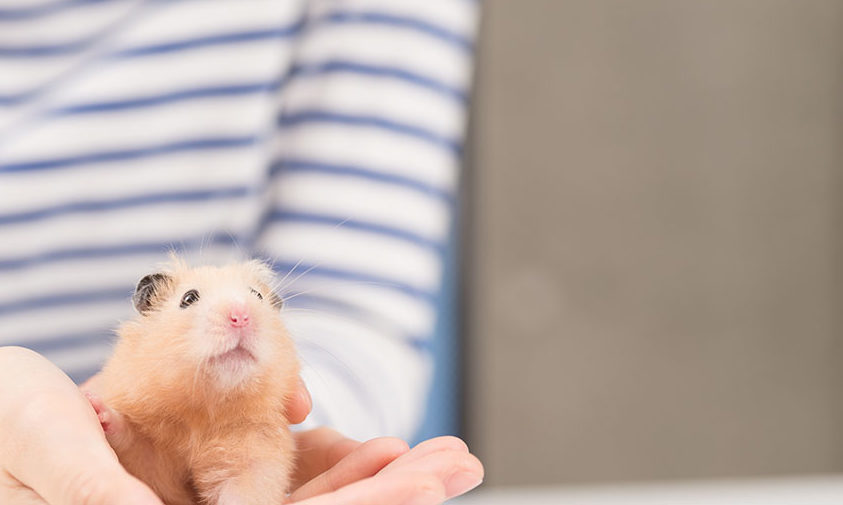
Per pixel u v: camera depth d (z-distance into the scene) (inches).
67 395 15.4
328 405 21.1
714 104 45.4
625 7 45.1
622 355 44.9
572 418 44.7
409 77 27.8
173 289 17.3
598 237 45.0
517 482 44.1
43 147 27.5
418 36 28.3
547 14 44.8
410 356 24.3
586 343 44.9
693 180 45.6
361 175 26.4
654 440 45.0
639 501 32.0
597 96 44.9
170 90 27.8
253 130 27.1
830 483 38.5
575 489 43.6
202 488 16.4
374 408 22.3
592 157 45.0
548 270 44.8
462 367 44.3
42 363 15.9
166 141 27.4
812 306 45.8
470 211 44.6
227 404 16.3
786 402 45.6
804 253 45.9
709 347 45.3
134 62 28.1
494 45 44.6
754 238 45.6
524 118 44.8
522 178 44.8
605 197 45.1
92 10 29.0
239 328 16.3
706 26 45.5
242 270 18.1
